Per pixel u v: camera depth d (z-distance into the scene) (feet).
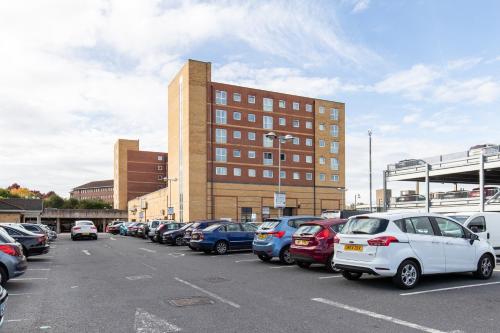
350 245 31.27
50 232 111.65
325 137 224.12
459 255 32.63
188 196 188.55
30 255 52.13
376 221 30.91
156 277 37.47
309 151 218.79
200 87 195.42
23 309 24.76
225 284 32.99
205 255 60.54
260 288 30.99
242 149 201.57
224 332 19.40
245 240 64.13
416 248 30.40
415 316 22.06
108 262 51.52
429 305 24.63
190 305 25.26
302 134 217.77
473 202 96.68
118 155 349.41
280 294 28.48
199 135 192.95
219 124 197.88
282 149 211.00
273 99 212.02
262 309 23.94
